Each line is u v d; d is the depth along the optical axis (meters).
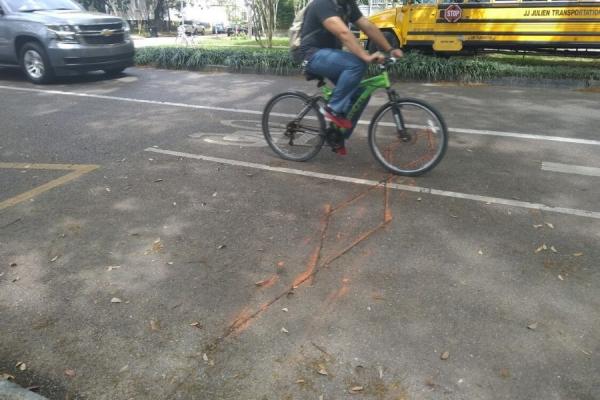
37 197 4.60
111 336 2.79
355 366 2.54
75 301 3.09
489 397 2.34
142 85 10.53
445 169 5.21
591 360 2.55
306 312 2.95
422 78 10.84
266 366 2.55
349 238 3.78
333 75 4.72
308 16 4.68
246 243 3.73
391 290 3.14
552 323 2.83
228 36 31.53
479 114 7.66
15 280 3.32
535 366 2.52
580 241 3.71
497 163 5.40
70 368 2.57
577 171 5.15
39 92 9.70
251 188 4.75
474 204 4.36
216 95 9.36
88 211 4.30
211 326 2.85
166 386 2.45
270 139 5.59
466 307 2.97
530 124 7.03
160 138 6.43
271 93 9.53
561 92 9.45
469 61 10.77
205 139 6.37
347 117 4.95
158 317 2.93
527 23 11.43
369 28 4.65
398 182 4.86
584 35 11.03
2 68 13.00
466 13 11.88
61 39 10.11
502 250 3.60
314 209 4.28
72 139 6.43
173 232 3.92
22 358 2.64
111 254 3.62
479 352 2.62
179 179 5.00
